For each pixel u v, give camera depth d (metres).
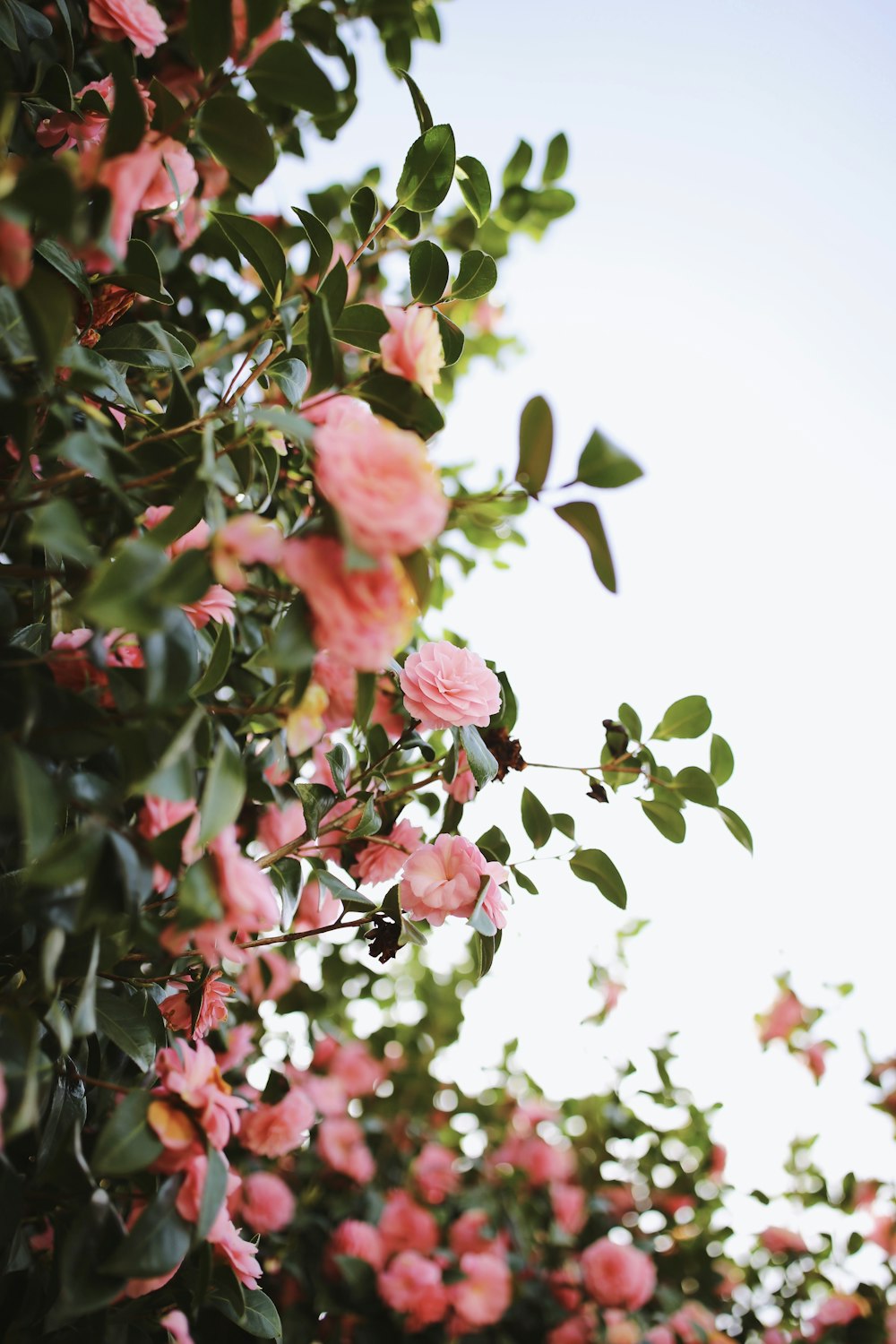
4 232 0.53
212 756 0.79
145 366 1.00
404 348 0.84
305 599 0.68
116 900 0.64
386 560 0.64
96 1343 0.73
